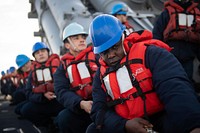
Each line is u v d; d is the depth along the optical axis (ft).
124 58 6.69
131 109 6.53
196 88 12.03
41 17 41.11
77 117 11.41
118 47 6.73
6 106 43.39
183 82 5.87
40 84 15.83
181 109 5.51
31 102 16.26
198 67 13.66
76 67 10.99
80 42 11.21
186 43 11.83
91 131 8.38
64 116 11.65
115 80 6.75
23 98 25.73
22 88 27.40
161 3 38.75
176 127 5.65
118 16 17.99
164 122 6.39
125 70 6.59
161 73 6.11
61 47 29.66
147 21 32.42
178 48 11.77
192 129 5.31
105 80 6.97
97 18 6.91
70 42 11.29
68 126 11.62
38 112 16.11
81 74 10.87
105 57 6.91
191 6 12.06
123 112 6.75
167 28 11.99
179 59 11.77
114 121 6.67
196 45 12.01
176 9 12.05
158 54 6.39
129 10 32.91
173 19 11.93
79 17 29.91
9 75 52.70
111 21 6.77
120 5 18.08
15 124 24.41
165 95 5.86
